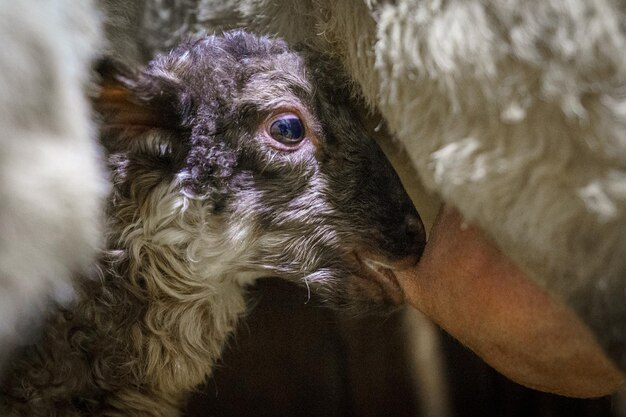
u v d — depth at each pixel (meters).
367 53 0.46
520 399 0.55
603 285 0.40
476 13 0.40
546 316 0.43
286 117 0.49
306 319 0.57
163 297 0.50
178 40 0.60
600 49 0.38
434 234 0.48
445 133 0.42
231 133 0.49
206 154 0.49
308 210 0.50
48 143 0.36
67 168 0.37
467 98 0.41
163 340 0.50
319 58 0.51
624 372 0.41
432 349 0.56
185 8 0.60
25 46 0.35
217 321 0.52
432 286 0.48
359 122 0.51
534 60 0.39
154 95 0.47
